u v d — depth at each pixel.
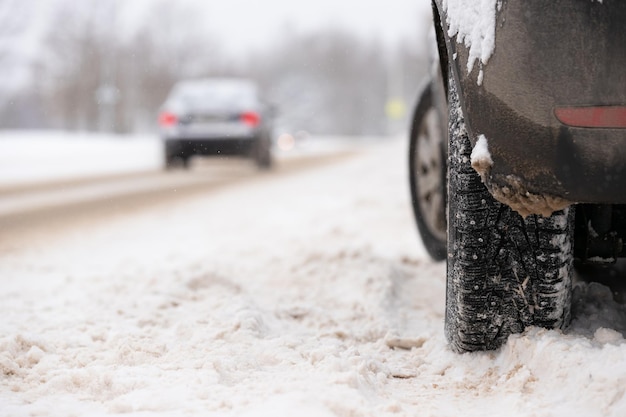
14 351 2.68
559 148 2.13
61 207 8.76
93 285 4.02
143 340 2.85
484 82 2.21
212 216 7.67
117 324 3.10
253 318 3.02
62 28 68.75
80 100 68.88
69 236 6.40
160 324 3.12
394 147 24.31
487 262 2.45
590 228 2.59
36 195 10.28
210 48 82.81
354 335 3.04
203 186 11.61
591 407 2.07
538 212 2.26
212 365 2.54
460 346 2.55
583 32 2.10
